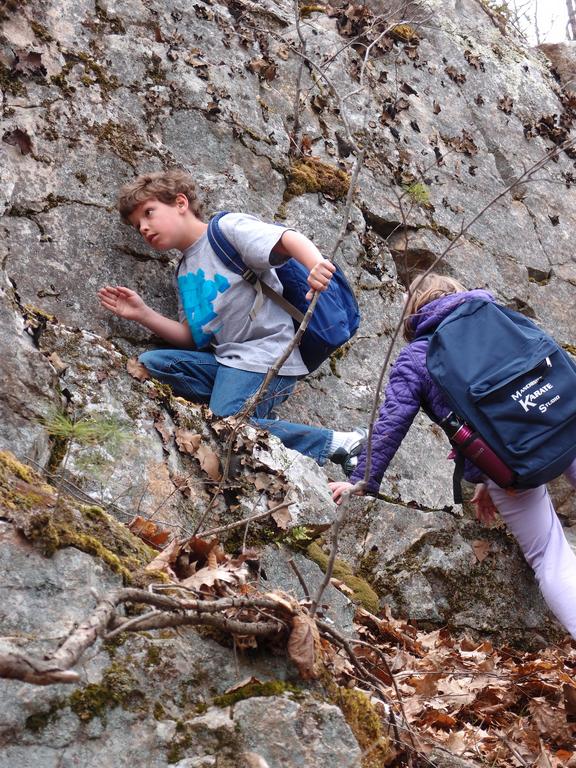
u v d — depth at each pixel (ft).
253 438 10.16
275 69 16.22
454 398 9.82
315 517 10.02
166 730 6.03
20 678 4.70
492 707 9.87
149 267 12.67
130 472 9.09
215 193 14.01
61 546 6.48
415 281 11.01
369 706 7.07
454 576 13.01
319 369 14.14
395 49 19.36
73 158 12.55
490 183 19.21
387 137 17.67
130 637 6.25
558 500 15.87
